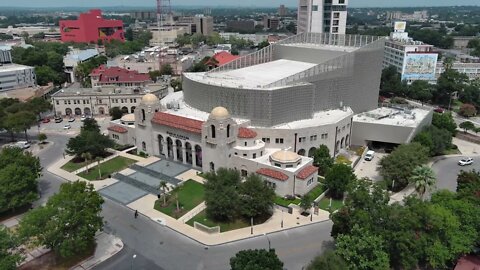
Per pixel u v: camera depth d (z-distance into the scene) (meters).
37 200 110.25
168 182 121.50
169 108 148.00
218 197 95.69
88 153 132.50
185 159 135.00
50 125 187.50
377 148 155.00
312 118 139.50
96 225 84.12
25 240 76.38
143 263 82.88
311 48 175.50
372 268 69.88
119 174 127.81
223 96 133.00
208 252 86.75
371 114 158.38
